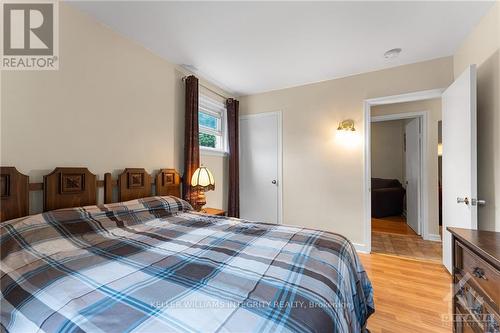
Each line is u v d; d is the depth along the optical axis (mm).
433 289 1877
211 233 1398
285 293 725
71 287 771
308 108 3070
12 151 1297
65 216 1323
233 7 1608
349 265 1117
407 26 1817
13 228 1115
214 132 3168
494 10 1567
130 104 1982
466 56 1990
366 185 2703
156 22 1770
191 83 2514
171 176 2326
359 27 1835
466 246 1080
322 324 614
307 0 1538
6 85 1285
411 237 3324
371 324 1463
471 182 1642
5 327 704
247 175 3533
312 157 3045
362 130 2729
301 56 2318
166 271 888
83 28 1641
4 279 855
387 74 2588
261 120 3412
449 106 2059
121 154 1899
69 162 1550
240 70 2652
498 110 1537
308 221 3074
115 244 1198
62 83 1521
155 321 595
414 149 3633
